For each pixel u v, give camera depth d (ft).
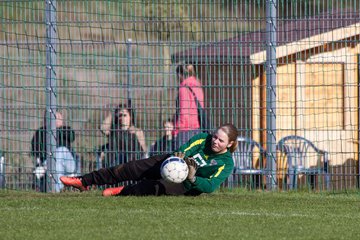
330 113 133.69
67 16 167.63
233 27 156.15
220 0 142.82
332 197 117.60
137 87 130.00
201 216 93.71
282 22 131.23
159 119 139.03
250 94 132.67
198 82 132.26
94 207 101.19
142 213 95.71
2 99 138.72
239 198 112.57
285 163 132.16
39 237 79.25
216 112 133.49
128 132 132.16
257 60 132.46
